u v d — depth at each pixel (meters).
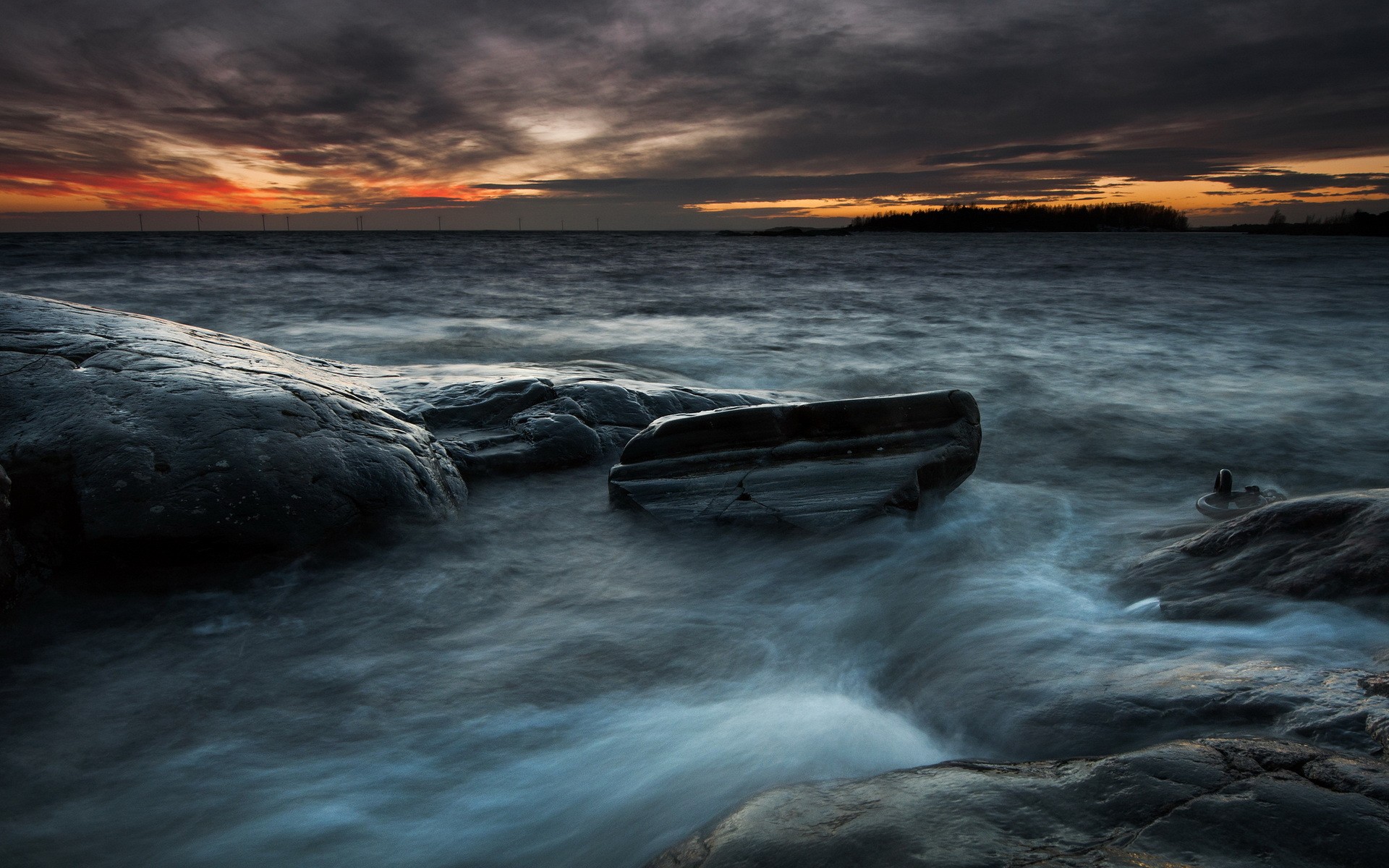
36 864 2.17
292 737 2.74
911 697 2.89
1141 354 12.30
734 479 5.04
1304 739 1.99
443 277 30.64
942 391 5.33
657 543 4.66
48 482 3.85
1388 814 1.48
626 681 3.13
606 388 6.73
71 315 5.26
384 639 3.50
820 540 4.54
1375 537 3.11
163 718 2.86
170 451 4.02
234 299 20.28
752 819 1.67
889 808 1.62
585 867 2.10
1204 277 30.12
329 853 2.21
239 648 3.39
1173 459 6.94
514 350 13.27
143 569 3.81
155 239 89.69
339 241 97.81
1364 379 10.22
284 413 4.45
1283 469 6.59
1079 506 5.57
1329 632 2.78
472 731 2.76
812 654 3.37
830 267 40.12
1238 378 10.43
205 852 2.22
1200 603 3.17
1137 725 2.24
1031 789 1.66
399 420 5.14
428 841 2.24
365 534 4.28
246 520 3.92
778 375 11.07
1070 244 79.50
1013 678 2.79
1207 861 1.38
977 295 23.19
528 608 3.87
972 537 4.82
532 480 5.66
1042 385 10.12
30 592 3.61
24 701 2.97
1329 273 31.92
